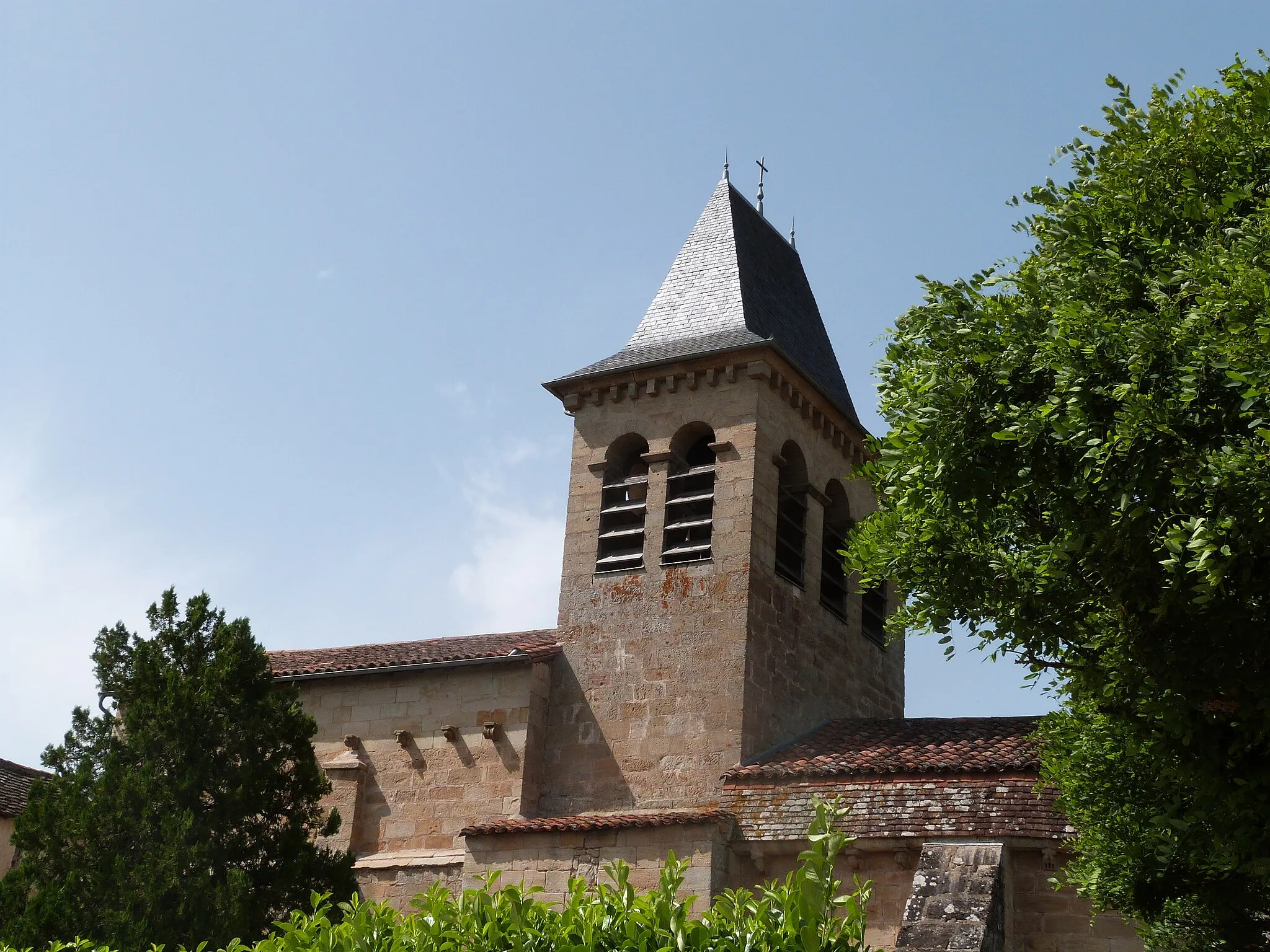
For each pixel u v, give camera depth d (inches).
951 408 564.4
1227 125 578.2
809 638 1222.3
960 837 894.4
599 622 1195.3
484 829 1048.2
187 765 949.8
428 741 1189.1
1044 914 861.2
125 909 861.8
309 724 1020.5
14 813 1263.5
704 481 1233.4
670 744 1122.7
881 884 925.8
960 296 600.4
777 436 1232.8
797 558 1243.8
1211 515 482.6
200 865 894.4
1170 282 522.3
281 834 965.8
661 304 1363.2
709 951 431.5
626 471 1284.4
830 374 1406.3
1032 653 620.4
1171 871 621.9
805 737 1154.7
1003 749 972.6
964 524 621.0
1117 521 503.8
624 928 448.1
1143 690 559.2
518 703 1168.2
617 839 1001.5
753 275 1365.7
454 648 1262.3
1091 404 515.8
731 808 1001.5
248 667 1004.6
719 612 1146.7
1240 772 526.3
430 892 484.7
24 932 845.2
